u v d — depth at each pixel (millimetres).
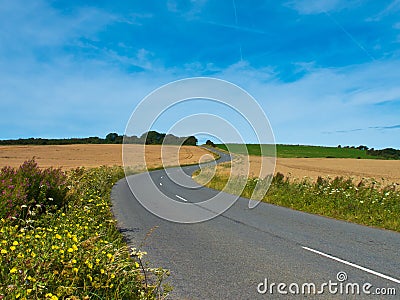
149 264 6582
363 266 6473
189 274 6062
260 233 9328
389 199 13297
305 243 8195
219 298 5070
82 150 84062
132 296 4598
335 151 111000
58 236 5121
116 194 18578
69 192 11305
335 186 17062
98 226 7949
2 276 4133
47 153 76500
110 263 4898
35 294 3768
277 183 20031
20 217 8266
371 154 104188
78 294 4219
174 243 8242
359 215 11719
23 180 9703
